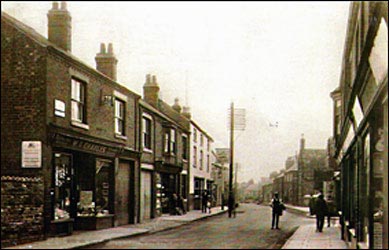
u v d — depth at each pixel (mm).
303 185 49844
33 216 15086
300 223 26312
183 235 18547
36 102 15797
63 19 19344
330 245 14820
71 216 18656
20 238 14430
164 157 30578
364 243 11734
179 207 33438
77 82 18594
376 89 9352
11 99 15906
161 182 31047
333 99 27578
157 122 29047
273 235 18797
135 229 20344
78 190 19641
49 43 17656
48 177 15828
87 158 19781
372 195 10469
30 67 15906
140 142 25219
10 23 16047
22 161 15586
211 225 24469
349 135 16594
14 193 14391
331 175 34219
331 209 32938
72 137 17297
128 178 24047
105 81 20750
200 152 43375
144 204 26781
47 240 15406
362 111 12172
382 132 10430
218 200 55844
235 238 17391
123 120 23203
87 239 15844
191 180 39250
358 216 12547
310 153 50500
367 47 9172
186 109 40344
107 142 20578
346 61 19422
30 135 15695
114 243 15453
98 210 20516
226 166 64750
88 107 19109
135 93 24281
